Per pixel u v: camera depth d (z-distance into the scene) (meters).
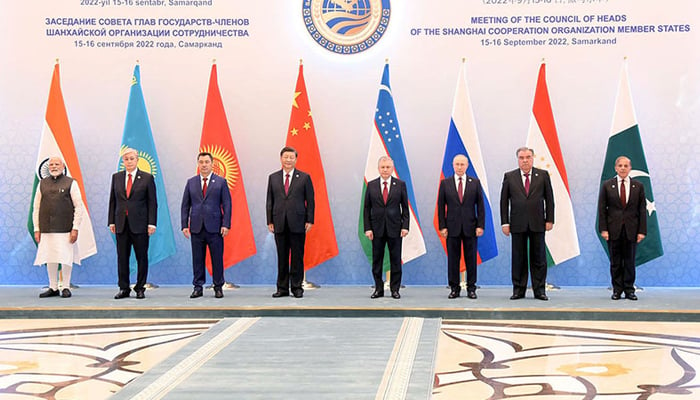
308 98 8.59
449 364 4.69
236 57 8.74
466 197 7.41
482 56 8.64
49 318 6.61
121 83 8.74
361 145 8.70
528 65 8.62
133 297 7.48
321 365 4.59
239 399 3.79
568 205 8.19
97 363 4.71
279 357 4.83
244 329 5.91
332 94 8.71
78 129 8.73
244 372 4.40
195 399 3.79
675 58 8.52
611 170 8.20
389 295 7.66
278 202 7.52
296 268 7.54
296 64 8.73
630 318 6.49
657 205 8.55
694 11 8.49
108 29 8.74
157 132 8.73
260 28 8.73
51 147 8.28
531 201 7.28
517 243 7.33
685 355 4.94
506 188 7.39
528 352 5.06
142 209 7.41
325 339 5.46
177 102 8.73
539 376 4.34
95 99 8.73
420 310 6.60
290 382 4.15
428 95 8.67
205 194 7.51
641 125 8.55
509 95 8.62
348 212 8.71
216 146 8.38
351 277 8.72
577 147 8.59
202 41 8.75
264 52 8.73
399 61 8.69
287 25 8.73
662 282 8.56
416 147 8.68
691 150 8.52
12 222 8.72
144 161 8.34
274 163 8.73
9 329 6.01
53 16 8.74
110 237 8.71
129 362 4.74
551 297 7.50
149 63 8.75
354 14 8.70
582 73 8.58
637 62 8.55
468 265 7.47
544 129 8.22
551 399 3.83
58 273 8.47
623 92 8.22
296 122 8.37
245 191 8.70
